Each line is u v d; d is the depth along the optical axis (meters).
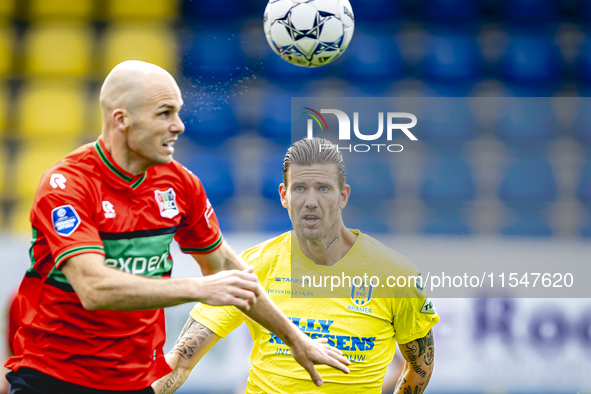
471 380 18.53
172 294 7.87
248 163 28.22
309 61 14.93
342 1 14.66
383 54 31.56
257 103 29.69
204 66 30.86
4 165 29.25
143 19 33.16
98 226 8.53
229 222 26.72
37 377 8.84
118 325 8.98
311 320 10.82
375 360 10.85
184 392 18.55
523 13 33.00
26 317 9.00
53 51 32.34
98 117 30.80
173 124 8.56
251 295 8.25
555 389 18.55
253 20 32.50
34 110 30.83
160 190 9.14
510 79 31.25
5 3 33.25
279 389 10.77
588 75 31.45
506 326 18.73
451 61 31.44
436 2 33.03
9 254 19.08
